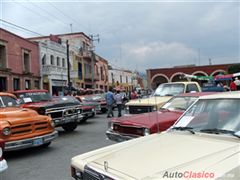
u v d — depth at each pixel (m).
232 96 4.23
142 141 3.92
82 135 12.25
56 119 11.96
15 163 7.95
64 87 42.59
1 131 8.06
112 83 72.44
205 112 4.33
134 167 2.99
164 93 12.98
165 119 7.25
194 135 3.91
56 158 8.31
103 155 3.55
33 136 8.62
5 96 10.14
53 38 47.12
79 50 53.28
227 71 57.88
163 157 3.12
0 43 29.59
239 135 3.61
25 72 34.00
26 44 35.03
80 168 3.45
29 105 11.78
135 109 11.61
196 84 13.49
